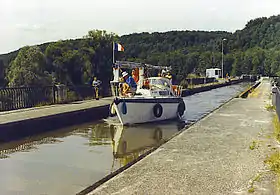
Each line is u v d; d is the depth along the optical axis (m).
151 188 5.63
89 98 23.75
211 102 28.33
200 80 53.47
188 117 19.39
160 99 17.23
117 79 16.75
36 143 12.03
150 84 18.08
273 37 121.19
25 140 12.40
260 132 10.51
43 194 6.98
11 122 12.37
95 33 34.50
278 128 10.94
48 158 9.99
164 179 6.09
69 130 14.76
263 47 119.38
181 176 6.25
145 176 6.27
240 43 130.50
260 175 6.22
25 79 25.44
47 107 17.84
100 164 9.36
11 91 16.80
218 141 9.23
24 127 13.03
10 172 8.50
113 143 12.27
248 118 13.62
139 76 18.14
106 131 14.72
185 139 9.50
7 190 7.20
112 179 6.12
